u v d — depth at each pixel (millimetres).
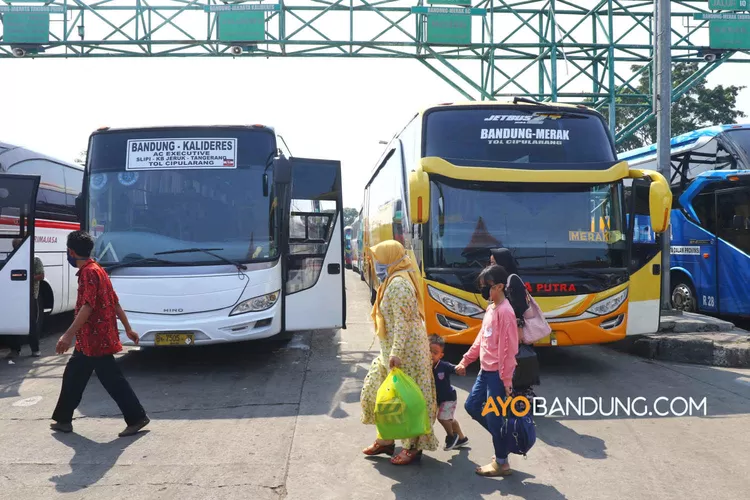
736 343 9008
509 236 8312
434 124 8875
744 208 11750
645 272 8617
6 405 6988
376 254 5105
